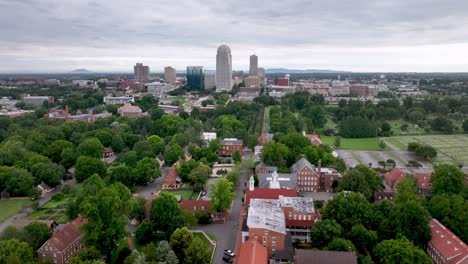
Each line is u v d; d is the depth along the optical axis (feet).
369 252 423.23
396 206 453.58
